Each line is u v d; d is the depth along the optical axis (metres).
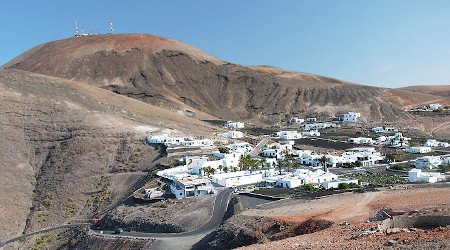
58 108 161.50
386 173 118.69
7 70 180.62
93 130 151.75
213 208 90.56
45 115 156.38
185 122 197.25
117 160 139.25
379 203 63.75
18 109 154.50
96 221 100.94
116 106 185.62
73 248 90.44
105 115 166.12
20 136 145.25
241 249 46.72
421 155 148.12
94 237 88.81
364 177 111.44
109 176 130.50
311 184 104.44
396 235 38.16
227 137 178.12
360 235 40.88
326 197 81.25
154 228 87.38
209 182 107.25
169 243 76.62
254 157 144.00
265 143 170.25
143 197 105.31
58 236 100.94
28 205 119.06
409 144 169.00
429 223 44.34
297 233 56.06
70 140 145.62
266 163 132.75
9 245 100.50
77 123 154.75
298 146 169.62
